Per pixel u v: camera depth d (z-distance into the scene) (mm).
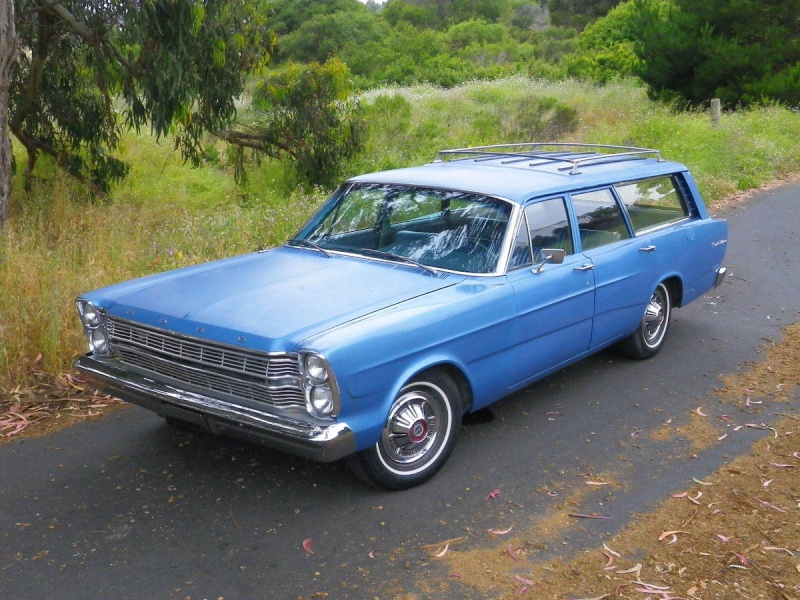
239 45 10344
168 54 9141
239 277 4957
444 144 16375
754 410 5746
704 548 3971
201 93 10406
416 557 3908
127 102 9875
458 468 4852
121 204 10641
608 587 3660
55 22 10047
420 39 44719
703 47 23641
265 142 12914
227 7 10008
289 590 3646
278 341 3996
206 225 9211
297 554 3930
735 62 23328
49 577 3727
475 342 4738
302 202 10805
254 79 13250
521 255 5176
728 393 6066
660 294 6758
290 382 4020
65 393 5922
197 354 4270
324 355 3887
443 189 5488
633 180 6441
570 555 3922
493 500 4465
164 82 9312
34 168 11188
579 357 5875
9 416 5520
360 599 3580
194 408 4242
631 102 23641
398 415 4453
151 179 12734
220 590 3643
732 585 3668
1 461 4883
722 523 4207
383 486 4512
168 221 9688
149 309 4535
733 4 24312
